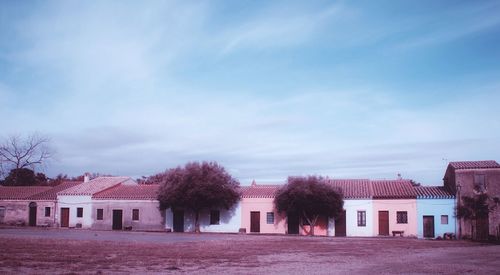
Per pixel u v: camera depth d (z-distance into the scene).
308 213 50.06
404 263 21.00
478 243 37.44
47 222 58.50
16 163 74.50
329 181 54.44
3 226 55.84
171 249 27.42
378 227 49.62
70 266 18.41
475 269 18.61
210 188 51.44
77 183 64.12
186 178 52.28
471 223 46.59
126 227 55.03
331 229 50.47
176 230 54.94
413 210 48.84
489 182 46.47
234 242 34.62
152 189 58.72
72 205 58.12
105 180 63.50
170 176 53.56
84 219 57.50
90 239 35.44
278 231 52.53
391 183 53.75
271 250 27.78
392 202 49.56
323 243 34.72
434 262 21.44
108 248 27.25
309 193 48.53
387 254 25.78
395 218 49.28
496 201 45.84
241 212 53.78
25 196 60.25
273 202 52.97
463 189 47.06
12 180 73.81
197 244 32.03
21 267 17.86
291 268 18.89
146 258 21.95
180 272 17.28
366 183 54.06
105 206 57.03
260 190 55.31
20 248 26.09
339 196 49.41
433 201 48.44
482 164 47.94
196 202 51.97
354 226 50.09
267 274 16.97
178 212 55.09
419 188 51.31
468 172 47.12
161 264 19.66
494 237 42.69
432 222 48.28
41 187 64.19
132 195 56.75
